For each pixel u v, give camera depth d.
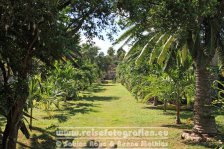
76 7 5.89
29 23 5.20
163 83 13.94
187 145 9.61
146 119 14.87
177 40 11.10
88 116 15.58
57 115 15.45
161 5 6.82
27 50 5.56
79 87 28.64
